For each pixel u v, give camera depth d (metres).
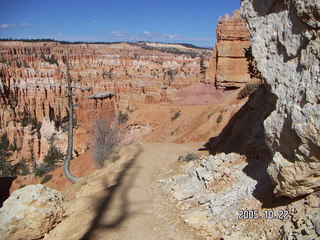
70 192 21.42
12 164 81.81
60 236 11.64
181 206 12.99
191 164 18.44
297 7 8.66
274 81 10.12
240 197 11.38
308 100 8.15
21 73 117.12
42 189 12.84
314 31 8.45
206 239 10.33
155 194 14.94
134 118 65.25
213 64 67.31
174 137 46.84
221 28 59.41
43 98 109.00
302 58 8.85
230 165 13.62
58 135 81.44
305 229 7.93
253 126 18.08
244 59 59.50
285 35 9.56
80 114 98.56
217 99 60.56
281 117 9.16
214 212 11.35
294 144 8.62
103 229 11.48
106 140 29.16
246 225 9.99
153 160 22.41
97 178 20.80
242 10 11.19
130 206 13.61
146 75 112.69
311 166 8.27
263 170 11.80
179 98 72.56
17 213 11.61
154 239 10.78
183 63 156.38
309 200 8.88
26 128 86.44
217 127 32.66
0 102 104.94
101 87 104.75
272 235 8.97
